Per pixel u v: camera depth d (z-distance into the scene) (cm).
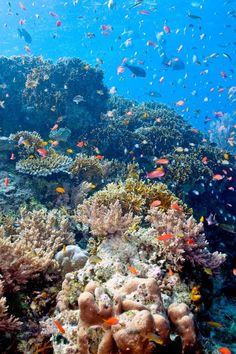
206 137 1581
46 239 552
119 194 586
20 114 1287
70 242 576
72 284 354
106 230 449
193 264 398
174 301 355
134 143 1212
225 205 1105
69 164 898
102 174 959
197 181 1014
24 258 393
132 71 1105
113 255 411
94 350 265
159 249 411
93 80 1347
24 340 333
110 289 323
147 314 248
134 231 458
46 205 802
